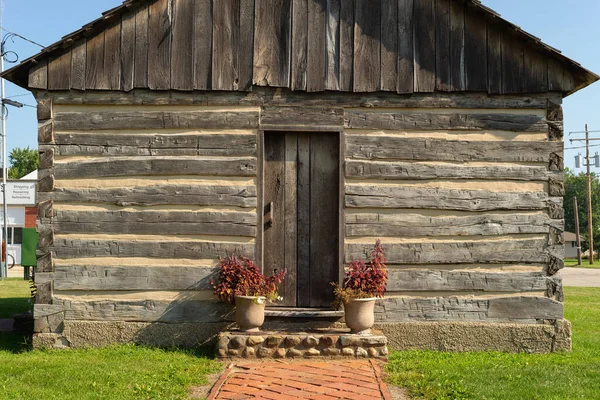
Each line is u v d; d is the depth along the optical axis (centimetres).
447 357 782
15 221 2670
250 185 844
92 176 841
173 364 725
